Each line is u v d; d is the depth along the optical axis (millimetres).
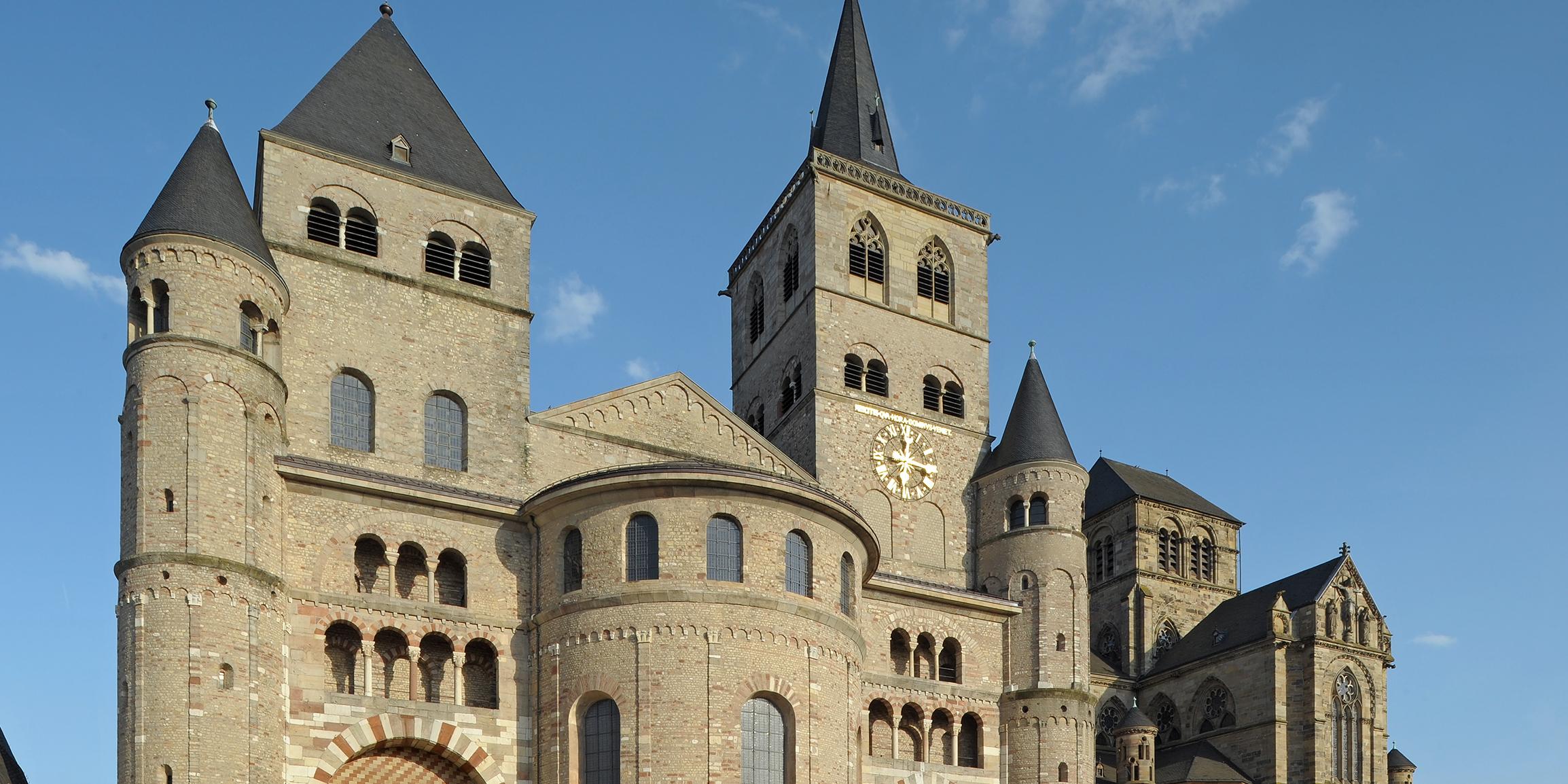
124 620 51812
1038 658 73062
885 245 83312
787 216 85438
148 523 52469
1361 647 94000
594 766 56312
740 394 89188
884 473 77625
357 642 57062
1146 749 86688
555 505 59938
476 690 59250
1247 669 94688
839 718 58812
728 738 55250
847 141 88750
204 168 58594
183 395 54000
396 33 74312
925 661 71625
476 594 59719
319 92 68500
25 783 59031
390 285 65062
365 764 55812
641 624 56438
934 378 81938
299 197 64625
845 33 93188
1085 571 75812
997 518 77312
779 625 57531
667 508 58000
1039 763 71250
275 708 53406
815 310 79375
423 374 64562
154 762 49656
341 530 58062
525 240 69625
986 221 87375
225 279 56406
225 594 52281
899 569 75812
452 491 60375
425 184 67750
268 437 56656
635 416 68375
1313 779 89375
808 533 60031
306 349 62125
